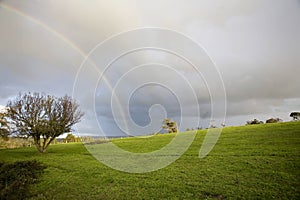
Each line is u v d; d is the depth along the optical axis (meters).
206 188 10.15
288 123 31.77
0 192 10.21
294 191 9.01
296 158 13.76
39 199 9.96
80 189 11.22
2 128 26.14
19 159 21.41
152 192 10.22
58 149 29.81
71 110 27.02
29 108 25.55
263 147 18.20
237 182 10.62
